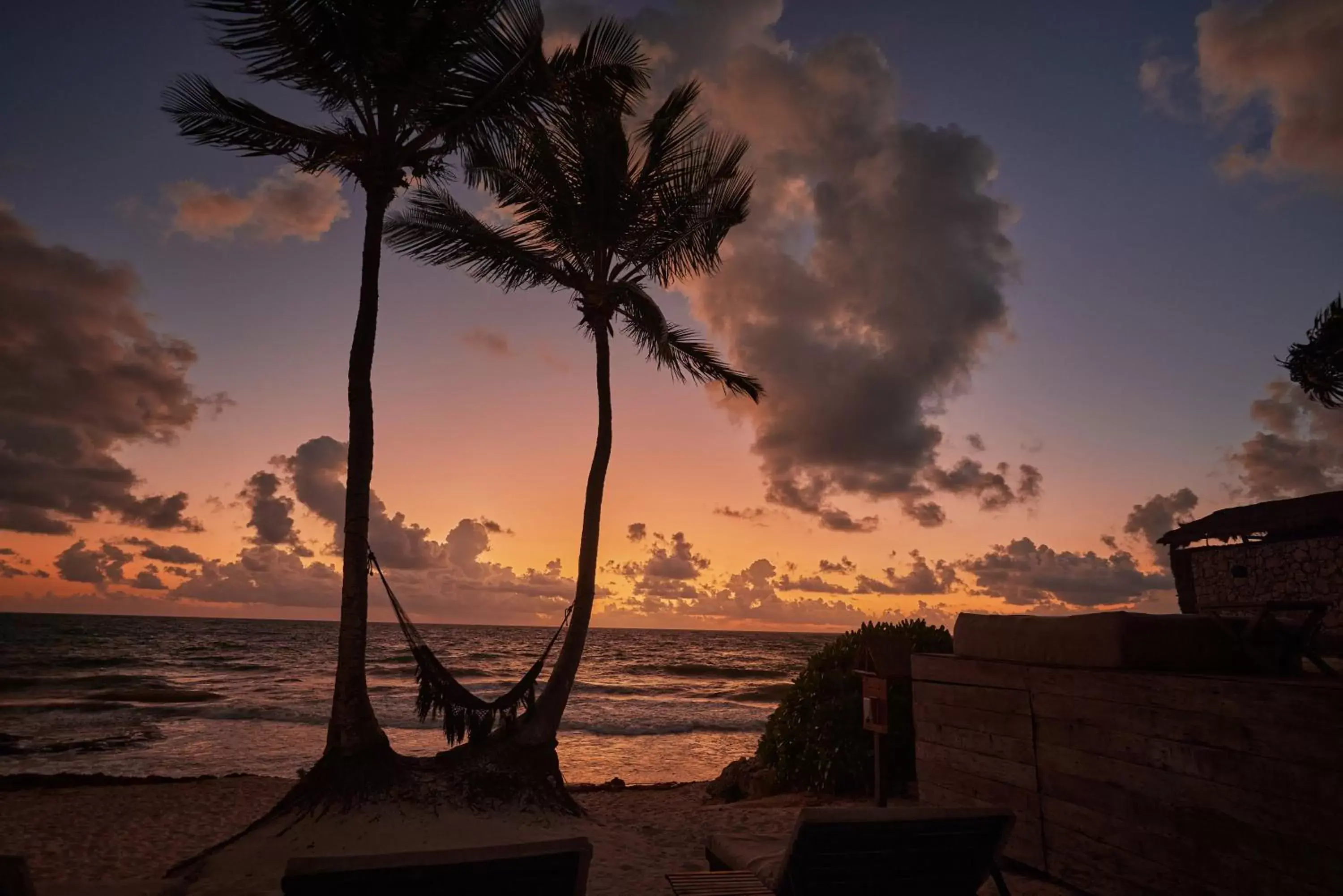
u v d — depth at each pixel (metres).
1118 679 4.43
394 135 9.24
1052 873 4.81
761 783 10.67
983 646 5.83
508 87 9.55
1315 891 3.30
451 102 9.39
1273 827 3.51
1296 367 9.34
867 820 3.00
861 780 9.74
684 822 8.99
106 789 11.79
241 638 90.25
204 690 34.16
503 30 9.23
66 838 8.56
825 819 2.97
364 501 8.65
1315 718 3.37
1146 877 4.14
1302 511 11.79
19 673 41.34
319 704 28.80
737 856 4.12
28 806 10.30
